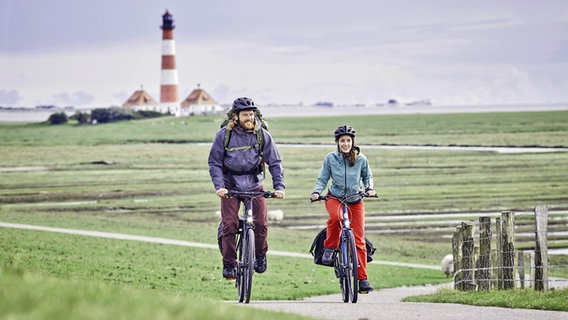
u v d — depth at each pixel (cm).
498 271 2505
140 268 4150
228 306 1375
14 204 9756
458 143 19462
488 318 1538
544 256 2242
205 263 4578
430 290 3875
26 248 4734
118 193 11006
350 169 1933
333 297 3394
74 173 14138
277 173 1806
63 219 7631
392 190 10906
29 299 967
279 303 2095
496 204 9331
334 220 1944
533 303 1895
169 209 9156
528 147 17925
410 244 6694
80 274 3731
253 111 1794
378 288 4022
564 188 10756
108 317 897
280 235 6969
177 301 1207
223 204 1805
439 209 8994
